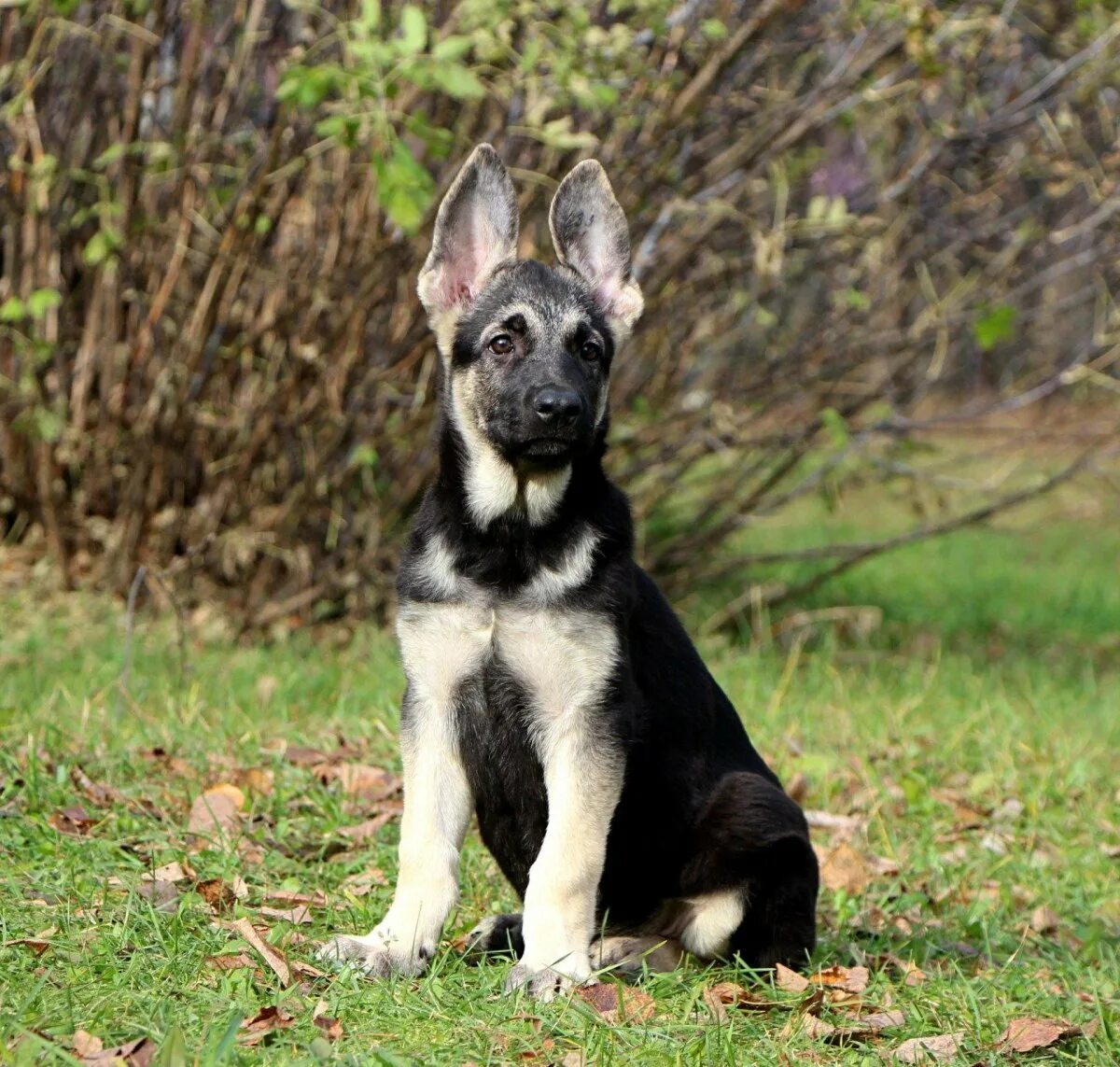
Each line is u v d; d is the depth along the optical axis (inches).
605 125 451.5
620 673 244.8
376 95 372.2
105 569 489.4
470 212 279.4
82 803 294.4
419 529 257.0
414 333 451.2
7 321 476.4
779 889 254.7
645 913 263.6
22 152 451.8
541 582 244.4
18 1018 190.7
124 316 479.5
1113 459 747.4
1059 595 673.6
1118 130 503.2
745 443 500.7
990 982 255.0
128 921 229.6
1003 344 626.8
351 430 465.7
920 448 536.7
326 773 334.3
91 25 442.3
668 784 255.4
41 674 400.2
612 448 500.7
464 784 252.5
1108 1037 228.5
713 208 434.3
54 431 446.0
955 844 344.8
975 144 476.4
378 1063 188.2
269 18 448.5
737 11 437.4
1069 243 595.5
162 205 464.1
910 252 503.2
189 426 468.4
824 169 514.0
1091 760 407.5
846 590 636.7
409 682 252.7
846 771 380.5
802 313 545.6
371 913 256.1
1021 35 481.4
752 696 436.8
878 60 445.1
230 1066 184.7
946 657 536.4
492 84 422.0
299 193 458.6
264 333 460.1
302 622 482.9
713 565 561.3
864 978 248.5
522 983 223.5
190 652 434.9
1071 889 319.3
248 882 267.0
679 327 499.5
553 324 264.8
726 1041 210.2
